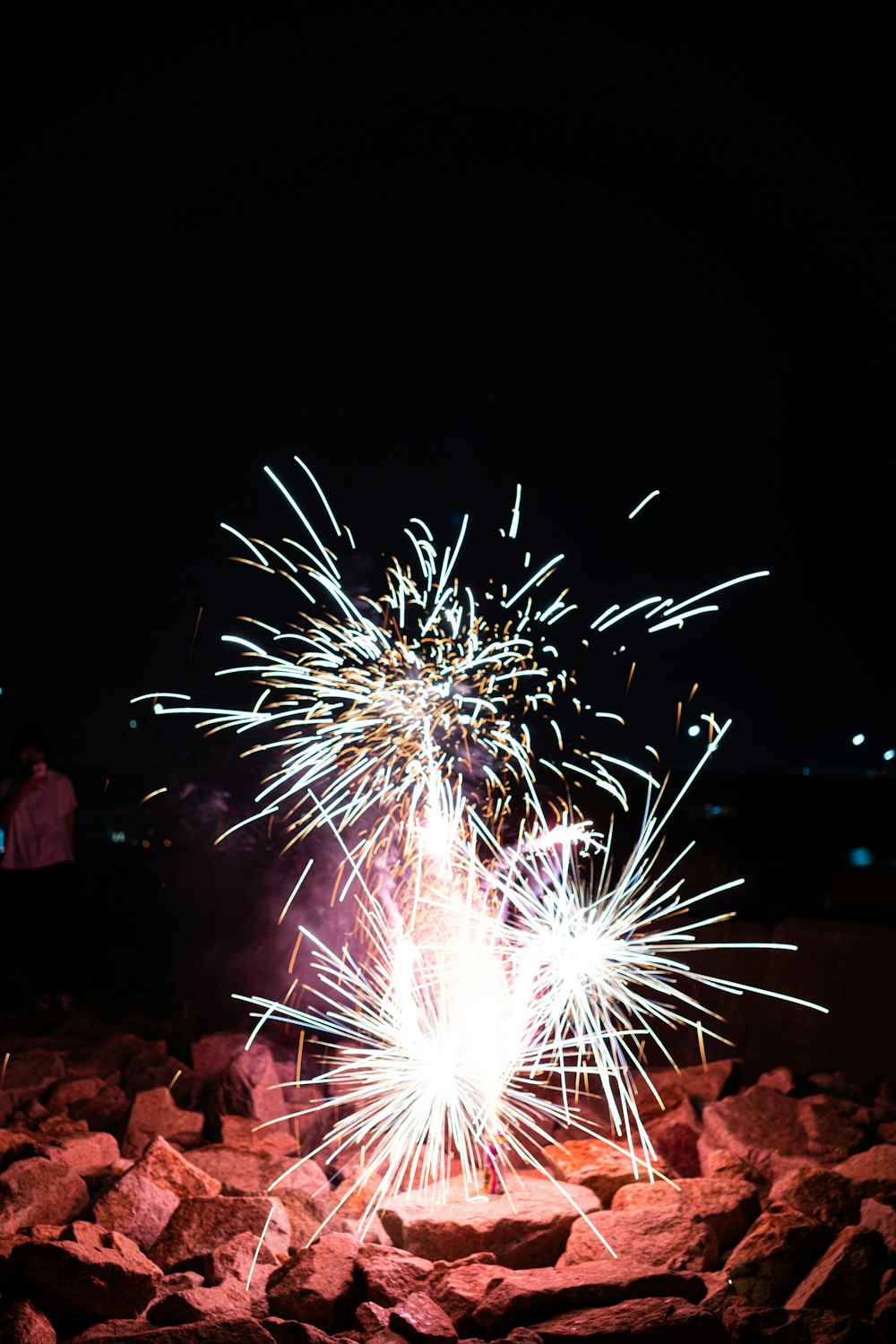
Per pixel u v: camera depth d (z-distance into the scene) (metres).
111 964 8.99
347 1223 3.83
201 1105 5.33
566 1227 3.70
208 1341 2.96
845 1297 3.29
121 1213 3.79
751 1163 4.29
